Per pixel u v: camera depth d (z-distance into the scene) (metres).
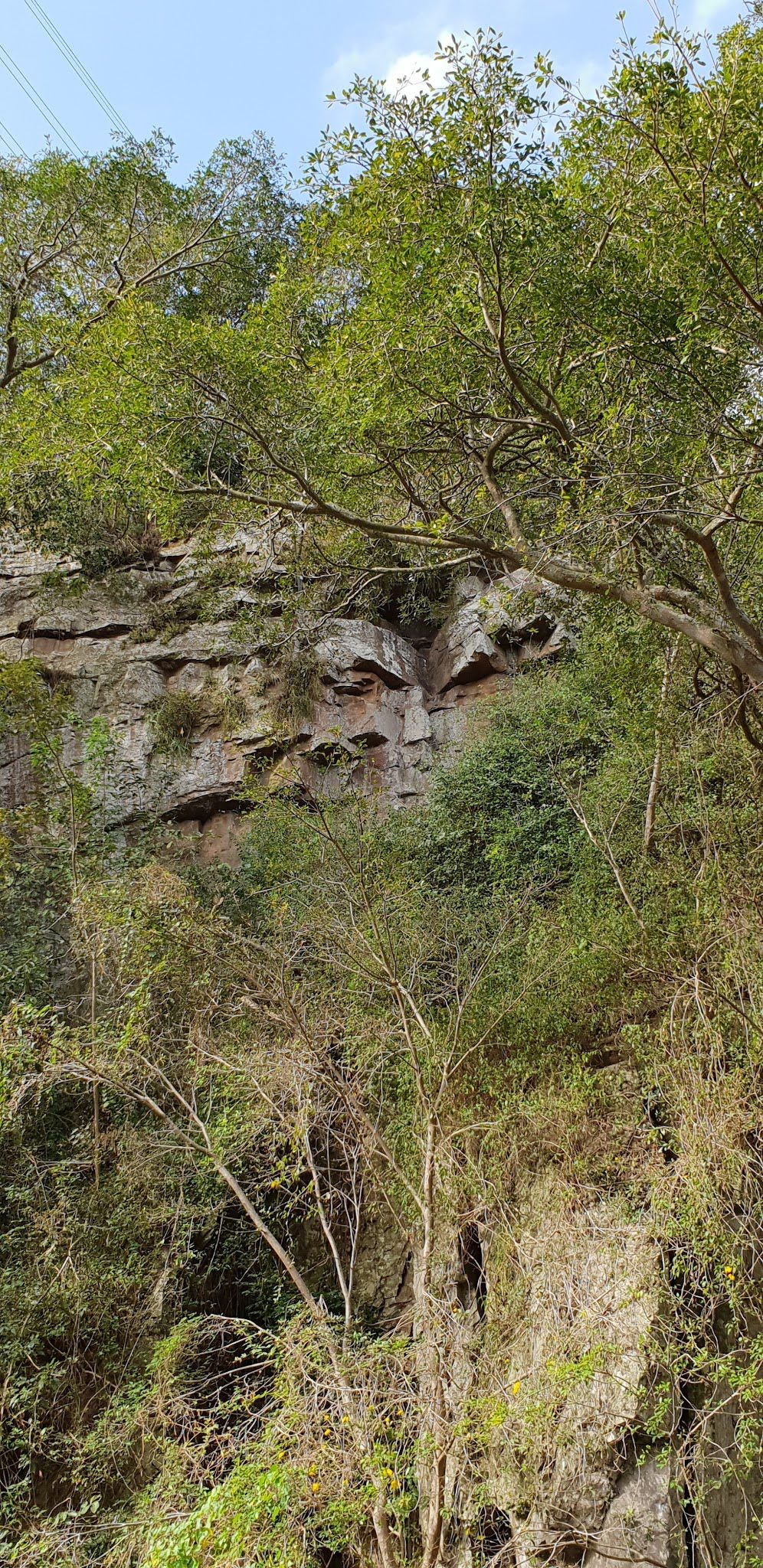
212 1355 7.67
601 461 7.14
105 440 8.16
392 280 6.89
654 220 6.41
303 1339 5.62
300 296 8.27
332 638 14.44
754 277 5.92
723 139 5.62
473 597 15.32
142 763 13.87
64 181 13.11
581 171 6.64
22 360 13.49
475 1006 7.75
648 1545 5.31
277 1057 7.30
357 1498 5.10
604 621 8.40
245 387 7.85
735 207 5.69
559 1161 6.80
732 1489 5.79
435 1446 5.22
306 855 10.41
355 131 6.76
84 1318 7.21
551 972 7.82
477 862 11.08
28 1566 5.74
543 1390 5.45
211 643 14.53
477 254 6.85
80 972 10.38
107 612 15.16
